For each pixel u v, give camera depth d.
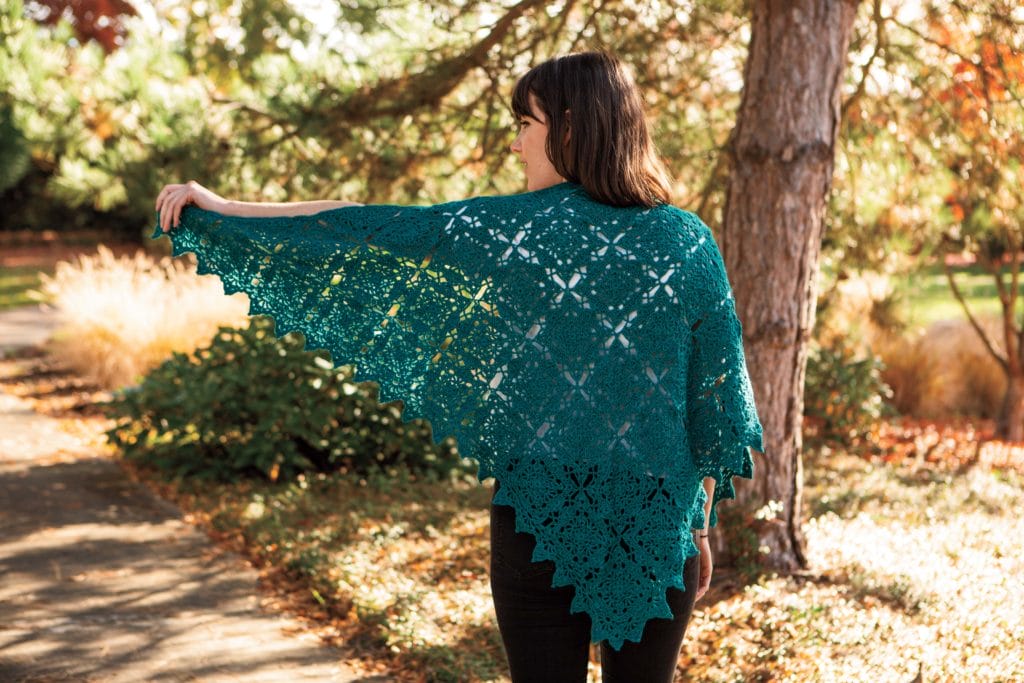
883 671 2.96
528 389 1.66
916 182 5.83
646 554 1.65
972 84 4.84
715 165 5.42
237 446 5.78
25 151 15.73
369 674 3.22
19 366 9.65
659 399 1.63
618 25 5.32
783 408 4.04
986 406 8.91
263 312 1.92
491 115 5.44
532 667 1.72
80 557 4.32
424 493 5.74
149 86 5.62
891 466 6.51
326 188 5.73
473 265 1.68
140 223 20.48
